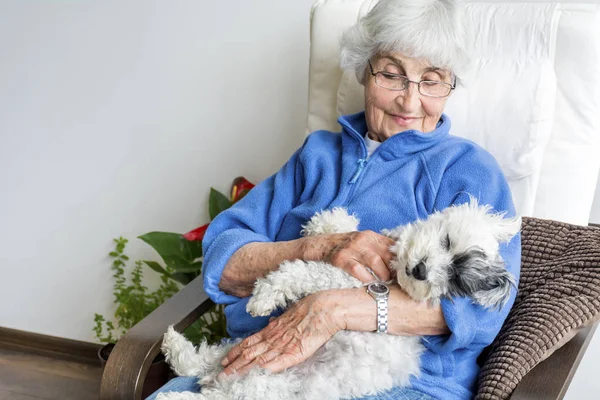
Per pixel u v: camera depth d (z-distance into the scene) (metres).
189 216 2.52
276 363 1.29
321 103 1.89
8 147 2.65
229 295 1.58
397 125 1.56
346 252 1.39
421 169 1.53
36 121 2.58
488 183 1.47
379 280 1.37
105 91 2.47
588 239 1.49
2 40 2.52
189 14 2.29
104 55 2.43
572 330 1.32
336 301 1.32
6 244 2.77
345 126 1.63
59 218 2.68
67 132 2.56
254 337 1.36
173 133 2.44
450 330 1.30
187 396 1.24
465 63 1.50
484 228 1.29
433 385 1.35
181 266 2.28
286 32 2.21
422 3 1.44
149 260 2.61
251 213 1.68
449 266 1.24
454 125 1.65
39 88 2.54
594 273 1.39
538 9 1.63
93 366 2.74
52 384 2.61
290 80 2.25
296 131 2.31
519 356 1.29
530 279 1.49
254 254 1.52
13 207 2.72
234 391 1.24
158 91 2.41
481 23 1.67
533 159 1.59
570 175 1.63
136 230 2.60
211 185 2.46
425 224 1.32
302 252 1.46
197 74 2.35
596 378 1.93
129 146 2.51
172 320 1.49
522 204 1.64
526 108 1.58
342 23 1.82
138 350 1.38
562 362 1.30
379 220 1.53
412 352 1.34
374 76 1.54
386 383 1.31
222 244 1.59
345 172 1.60
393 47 1.47
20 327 2.83
